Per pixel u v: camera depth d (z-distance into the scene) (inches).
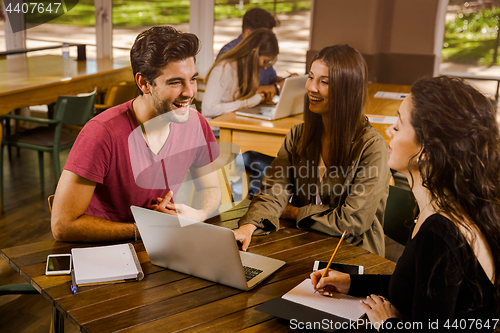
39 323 86.4
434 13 187.8
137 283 50.6
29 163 179.6
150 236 52.6
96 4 227.9
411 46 194.7
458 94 38.0
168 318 44.4
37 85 148.2
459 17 190.5
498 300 39.1
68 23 234.8
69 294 47.9
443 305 36.7
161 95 58.7
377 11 188.4
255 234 64.5
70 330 83.9
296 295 48.4
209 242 48.6
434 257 37.0
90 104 147.3
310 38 201.9
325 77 65.1
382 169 65.7
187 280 51.7
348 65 64.1
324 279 49.4
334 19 194.7
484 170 37.4
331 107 65.6
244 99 127.0
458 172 37.6
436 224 37.7
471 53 193.0
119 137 60.1
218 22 215.0
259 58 127.3
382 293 48.6
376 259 58.9
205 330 42.8
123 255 55.0
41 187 151.5
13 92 140.3
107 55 233.5
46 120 138.5
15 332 83.3
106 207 63.9
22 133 148.6
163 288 49.8
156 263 54.6
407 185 153.0
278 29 208.1
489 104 38.3
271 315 45.5
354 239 67.4
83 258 53.7
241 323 44.0
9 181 159.2
